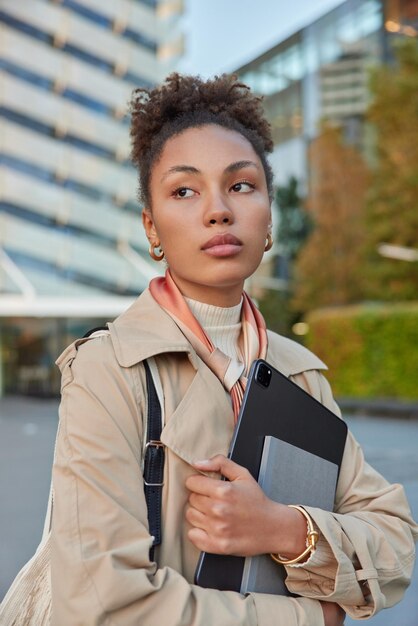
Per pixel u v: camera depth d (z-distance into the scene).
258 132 1.14
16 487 6.96
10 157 24.78
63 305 23.95
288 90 33.16
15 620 1.04
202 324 1.10
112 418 0.95
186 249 1.03
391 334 16.75
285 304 30.53
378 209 19.70
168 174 1.04
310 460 1.08
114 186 25.97
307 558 0.97
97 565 0.85
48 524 1.09
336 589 0.96
